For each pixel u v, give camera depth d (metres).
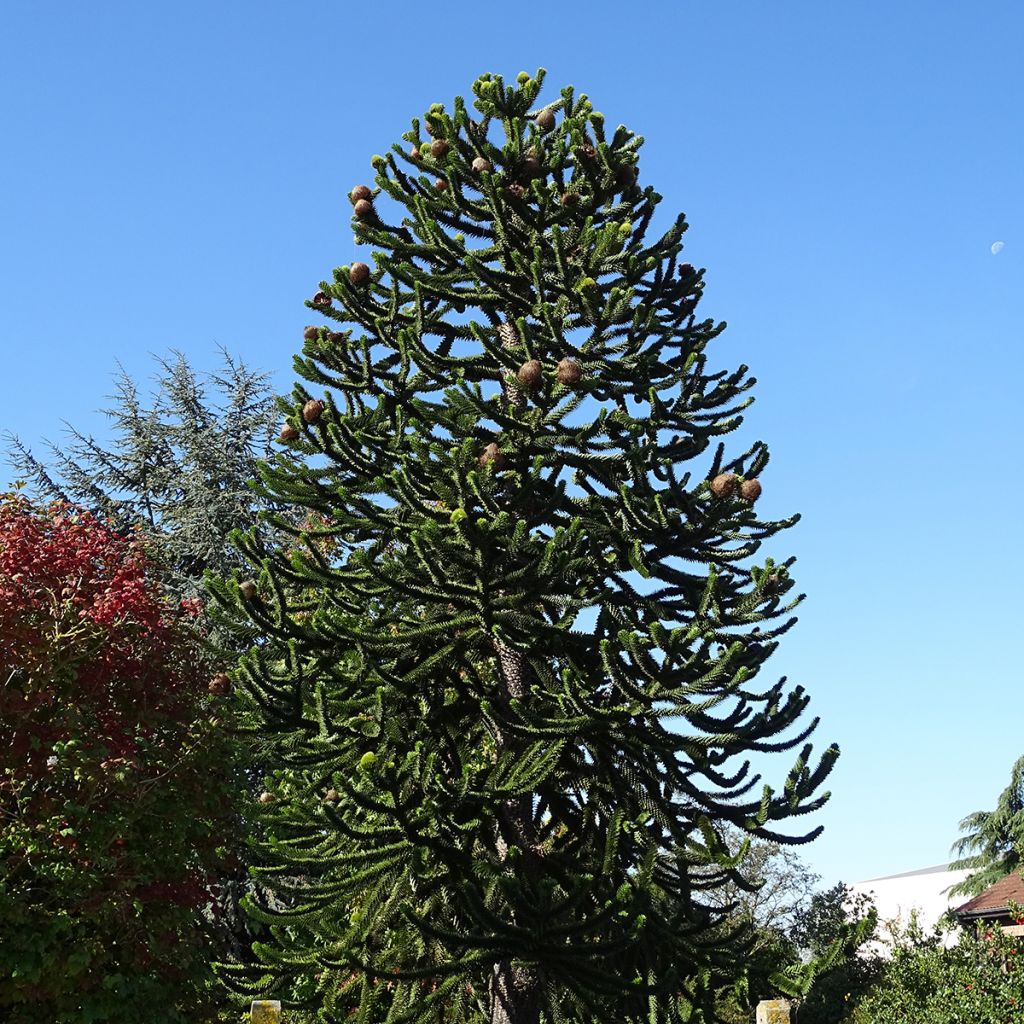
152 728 10.44
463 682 10.09
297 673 9.07
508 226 10.51
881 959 24.17
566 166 11.43
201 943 10.59
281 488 10.03
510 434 9.80
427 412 9.49
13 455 23.12
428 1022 8.88
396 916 8.92
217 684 10.77
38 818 9.75
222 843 11.12
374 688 9.59
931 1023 15.91
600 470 9.65
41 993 9.27
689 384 10.30
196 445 22.86
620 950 8.10
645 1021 9.18
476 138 11.27
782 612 9.12
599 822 9.67
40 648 9.67
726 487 8.89
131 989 9.52
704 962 9.07
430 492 9.14
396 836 8.45
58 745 9.55
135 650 10.53
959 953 16.48
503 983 9.25
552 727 8.57
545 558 8.49
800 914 27.03
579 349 9.65
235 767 11.20
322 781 9.49
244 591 9.52
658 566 9.46
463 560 8.65
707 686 8.27
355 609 9.39
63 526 10.79
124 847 10.02
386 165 11.16
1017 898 24.14
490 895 8.77
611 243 9.95
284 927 10.34
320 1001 9.34
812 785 8.88
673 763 8.90
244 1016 11.45
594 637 9.22
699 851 8.88
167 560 21.06
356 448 9.58
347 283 10.39
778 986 8.91
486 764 10.01
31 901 9.71
